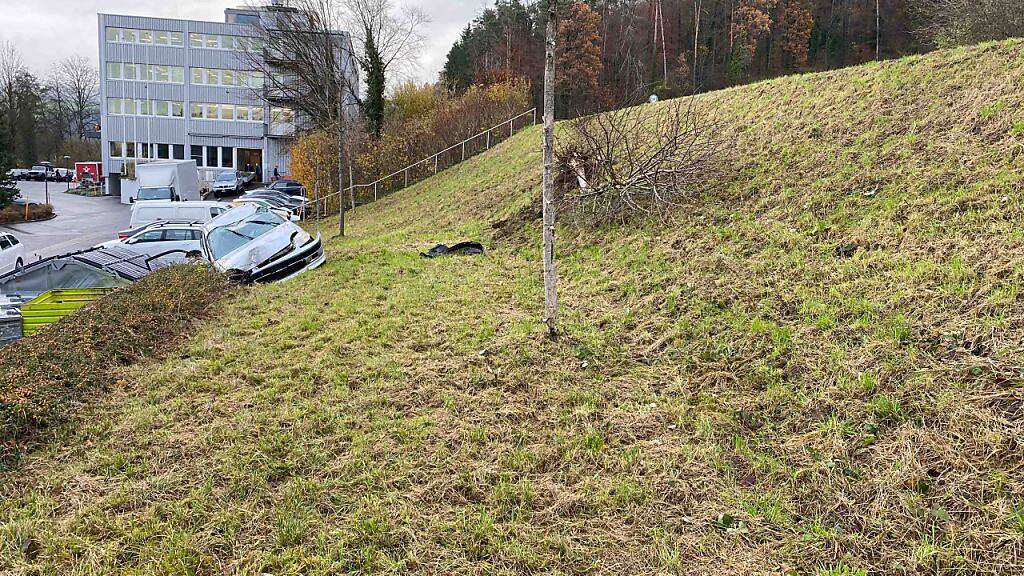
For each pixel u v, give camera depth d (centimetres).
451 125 2794
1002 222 595
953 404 422
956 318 500
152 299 901
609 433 500
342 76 2414
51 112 8225
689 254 823
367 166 2642
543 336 680
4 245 1709
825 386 486
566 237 1078
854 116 998
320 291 1002
